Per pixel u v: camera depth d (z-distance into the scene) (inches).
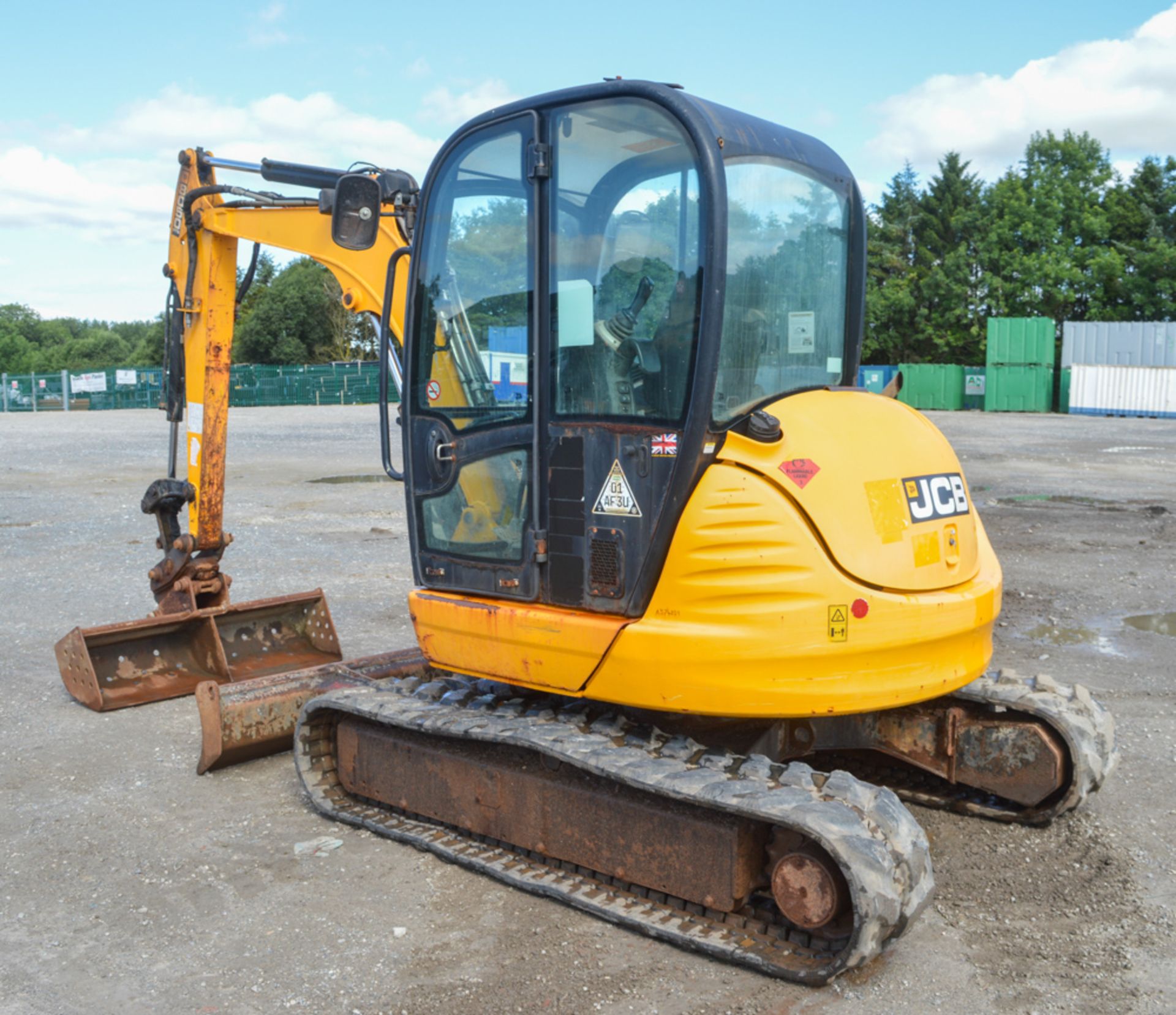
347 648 299.9
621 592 151.7
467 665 173.9
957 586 161.2
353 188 196.5
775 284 160.7
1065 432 1140.5
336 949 145.3
